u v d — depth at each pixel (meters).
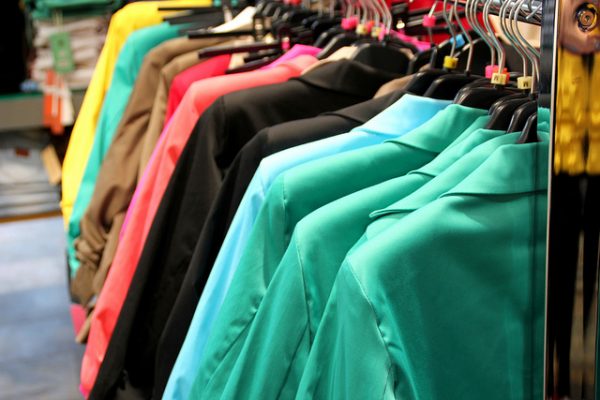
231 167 0.99
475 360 0.75
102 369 1.14
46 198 2.74
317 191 0.81
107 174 1.46
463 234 0.72
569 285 0.69
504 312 0.76
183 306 1.03
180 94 1.37
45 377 2.33
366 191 0.77
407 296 0.69
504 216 0.74
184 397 0.96
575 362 0.71
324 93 1.11
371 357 0.65
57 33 2.49
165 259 1.12
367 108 1.00
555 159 0.66
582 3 0.63
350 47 1.20
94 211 1.48
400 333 0.68
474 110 0.85
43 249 3.25
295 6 1.54
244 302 0.83
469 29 1.13
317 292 0.74
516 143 0.76
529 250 0.76
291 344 0.74
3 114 2.56
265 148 0.96
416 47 1.22
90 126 1.72
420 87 0.97
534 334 0.78
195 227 1.09
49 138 2.82
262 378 0.75
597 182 0.66
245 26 1.49
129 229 1.24
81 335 1.59
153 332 1.14
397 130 0.89
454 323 0.73
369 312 0.65
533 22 0.84
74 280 1.56
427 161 0.85
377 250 0.67
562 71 0.64
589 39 0.64
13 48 2.81
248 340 0.77
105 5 2.51
